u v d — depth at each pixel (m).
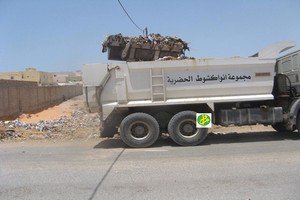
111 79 11.72
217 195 6.34
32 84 36.00
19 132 16.09
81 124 20.52
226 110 12.08
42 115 30.61
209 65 11.78
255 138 12.82
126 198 6.35
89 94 11.73
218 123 12.20
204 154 10.05
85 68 11.71
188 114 11.62
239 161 8.92
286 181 7.04
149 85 11.75
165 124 12.06
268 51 11.88
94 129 17.48
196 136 11.66
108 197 6.44
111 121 12.09
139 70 11.69
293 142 11.61
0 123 19.38
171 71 11.75
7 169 8.88
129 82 11.71
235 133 14.41
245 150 10.43
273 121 12.15
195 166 8.55
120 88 11.69
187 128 11.70
